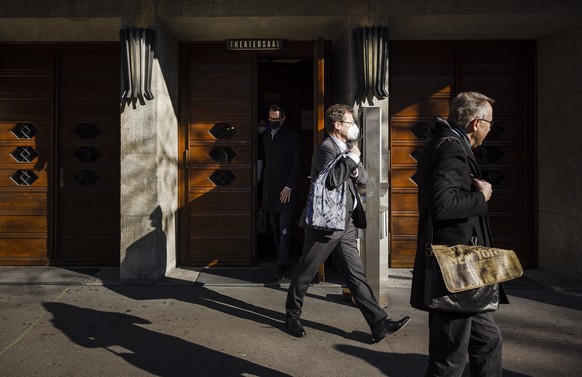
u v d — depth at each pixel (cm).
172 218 689
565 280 648
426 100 710
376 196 524
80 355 423
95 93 709
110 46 707
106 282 632
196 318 512
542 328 489
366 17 616
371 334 472
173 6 619
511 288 620
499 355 305
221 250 716
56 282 629
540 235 707
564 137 658
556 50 673
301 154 661
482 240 300
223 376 389
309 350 437
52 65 706
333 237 452
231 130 719
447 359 289
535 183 713
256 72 723
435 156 291
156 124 623
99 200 710
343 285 578
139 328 484
